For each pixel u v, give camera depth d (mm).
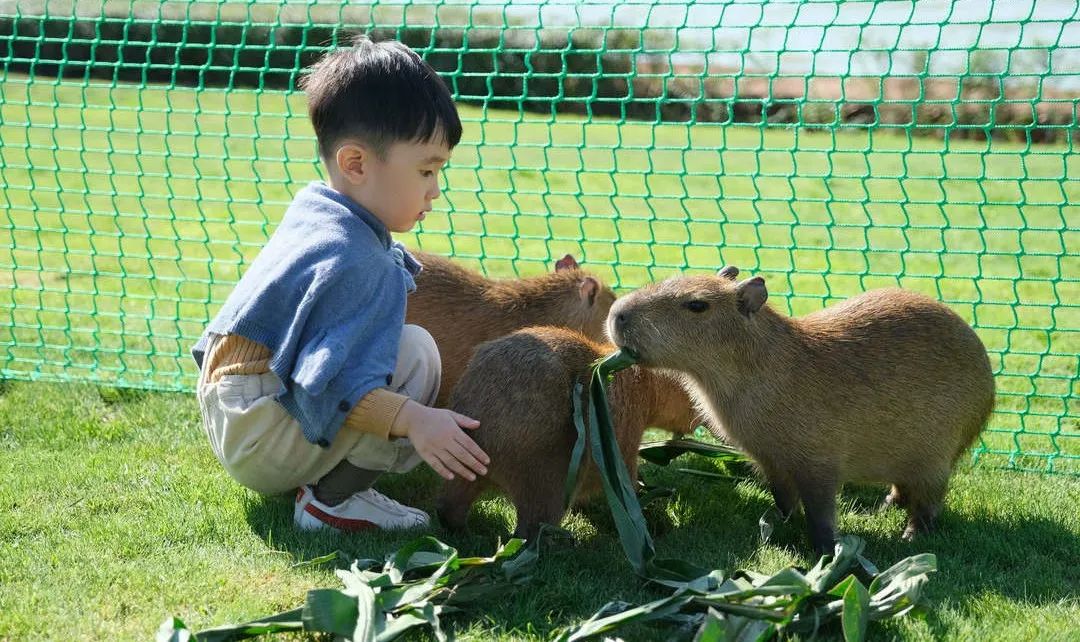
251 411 3230
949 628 2873
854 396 3570
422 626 2807
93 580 3051
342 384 3088
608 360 3406
